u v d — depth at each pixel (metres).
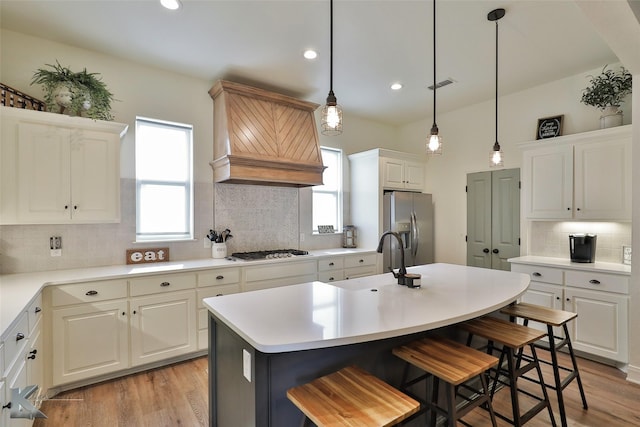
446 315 1.59
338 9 2.43
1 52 2.64
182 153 3.57
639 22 1.87
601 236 3.36
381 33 2.75
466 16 2.53
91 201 2.72
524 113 3.97
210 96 3.66
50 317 2.36
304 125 3.94
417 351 1.59
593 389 2.52
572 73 3.52
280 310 1.66
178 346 2.92
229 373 1.64
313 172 3.83
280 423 1.41
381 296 1.95
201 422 2.16
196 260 3.44
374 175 4.54
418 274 2.45
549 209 3.42
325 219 4.74
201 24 2.61
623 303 2.78
